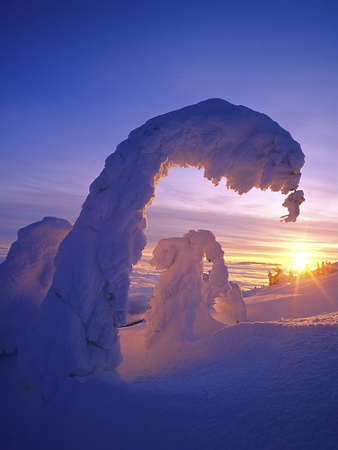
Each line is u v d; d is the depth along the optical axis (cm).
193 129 513
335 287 1098
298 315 858
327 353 364
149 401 363
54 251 721
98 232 522
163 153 520
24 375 518
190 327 593
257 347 436
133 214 512
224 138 516
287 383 333
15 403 493
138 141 529
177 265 633
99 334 507
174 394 371
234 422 300
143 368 543
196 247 633
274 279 1842
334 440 251
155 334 638
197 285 618
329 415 274
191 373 448
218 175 523
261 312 959
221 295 711
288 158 491
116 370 532
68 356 464
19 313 643
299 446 255
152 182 521
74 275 492
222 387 365
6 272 672
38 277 695
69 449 355
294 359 373
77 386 427
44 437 393
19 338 538
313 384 318
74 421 383
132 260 514
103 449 331
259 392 332
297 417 283
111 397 391
